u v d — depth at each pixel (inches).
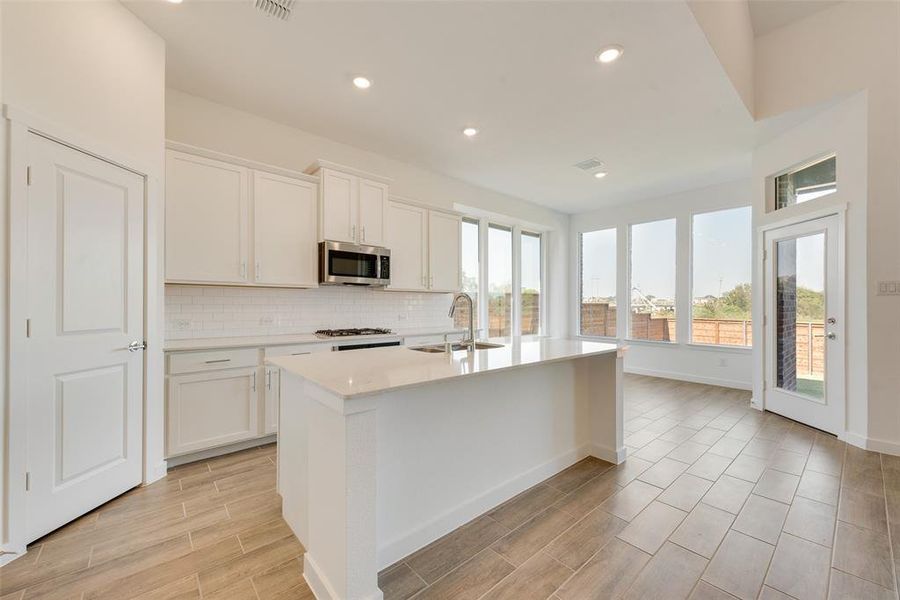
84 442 78.0
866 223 115.0
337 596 53.2
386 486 65.9
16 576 61.4
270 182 124.0
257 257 120.6
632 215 236.4
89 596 57.5
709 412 155.3
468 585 60.2
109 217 83.4
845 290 122.0
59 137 72.8
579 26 87.8
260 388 114.8
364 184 144.4
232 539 71.4
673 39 91.7
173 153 105.7
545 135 143.6
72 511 75.5
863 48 114.7
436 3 81.7
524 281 248.8
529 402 94.1
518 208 229.3
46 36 71.1
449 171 182.5
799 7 121.0
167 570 63.1
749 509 82.0
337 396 51.8
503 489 86.1
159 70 94.3
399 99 119.6
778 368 152.4
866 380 115.7
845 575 61.8
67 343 74.7
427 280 171.5
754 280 160.6
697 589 59.1
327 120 133.1
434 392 73.5
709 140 147.8
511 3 81.4
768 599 56.9
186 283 108.5
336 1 81.6
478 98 118.5
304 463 68.9
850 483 93.5
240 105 123.6
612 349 99.7
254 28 90.3
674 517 79.2
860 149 116.2
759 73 132.6
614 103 120.9
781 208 148.5
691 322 214.2
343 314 155.0
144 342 92.2
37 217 69.7
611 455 107.0
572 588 59.4
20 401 67.1
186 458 104.3
